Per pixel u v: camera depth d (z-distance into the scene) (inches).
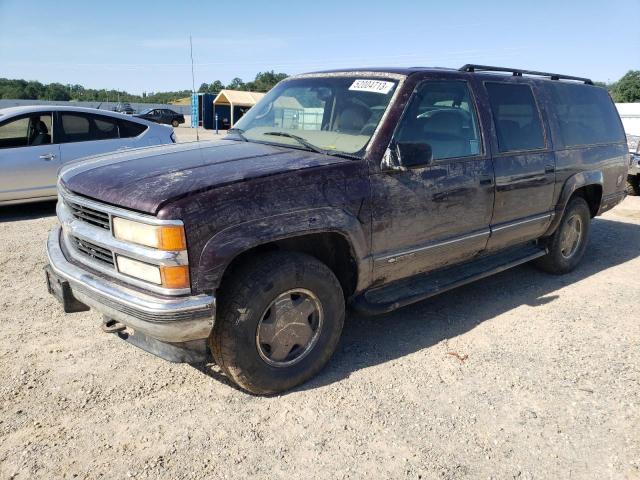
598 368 143.1
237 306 114.3
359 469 101.7
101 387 127.3
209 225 106.2
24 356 140.6
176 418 116.1
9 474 97.6
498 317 176.1
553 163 191.3
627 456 108.0
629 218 345.4
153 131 348.5
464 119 160.9
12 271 207.2
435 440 111.0
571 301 192.4
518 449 109.1
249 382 120.3
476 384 133.1
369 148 134.8
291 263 119.7
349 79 157.9
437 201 148.4
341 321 134.5
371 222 133.6
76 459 102.2
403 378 135.0
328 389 129.0
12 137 300.4
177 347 112.7
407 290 151.6
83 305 126.6
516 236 184.5
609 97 238.2
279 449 106.7
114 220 111.9
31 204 345.4
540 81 196.2
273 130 160.1
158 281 106.0
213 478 98.3
